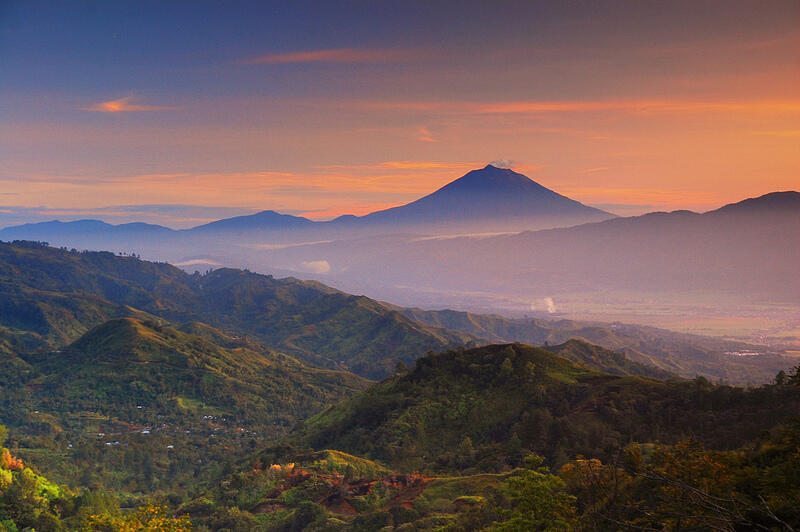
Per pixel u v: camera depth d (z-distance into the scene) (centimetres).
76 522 8406
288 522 7806
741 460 3231
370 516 7000
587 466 3731
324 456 10394
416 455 10769
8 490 8656
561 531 3244
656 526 2222
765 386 10150
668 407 10162
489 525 5541
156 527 4100
